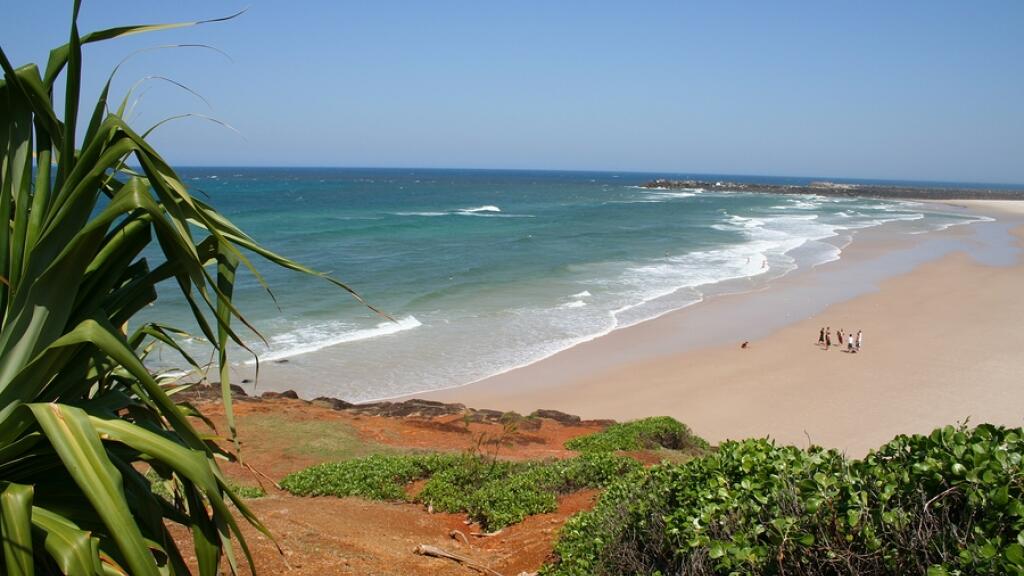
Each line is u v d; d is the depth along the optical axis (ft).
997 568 9.80
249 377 66.69
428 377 70.13
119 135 8.87
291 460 39.50
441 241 169.68
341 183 509.76
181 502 10.77
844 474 13.07
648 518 17.06
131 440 7.94
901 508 11.41
